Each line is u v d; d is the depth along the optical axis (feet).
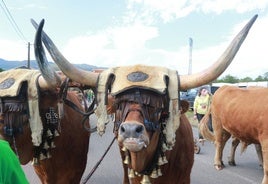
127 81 11.72
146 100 11.44
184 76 12.35
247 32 11.14
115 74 12.23
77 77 12.44
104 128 12.20
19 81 13.42
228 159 30.71
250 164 31.01
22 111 13.39
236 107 24.73
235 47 11.30
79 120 16.29
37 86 13.58
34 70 14.37
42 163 15.16
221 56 11.56
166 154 12.55
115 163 30.53
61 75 14.21
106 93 12.21
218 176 26.91
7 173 6.39
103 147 37.93
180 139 13.44
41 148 14.37
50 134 14.30
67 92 15.69
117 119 11.73
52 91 14.12
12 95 13.09
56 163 15.34
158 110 11.64
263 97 23.02
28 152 14.14
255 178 26.45
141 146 10.44
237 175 27.25
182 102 12.87
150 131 11.34
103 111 12.25
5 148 6.50
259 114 22.41
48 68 12.46
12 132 13.17
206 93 42.14
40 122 13.60
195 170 28.60
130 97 11.44
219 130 28.60
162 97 11.81
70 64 12.37
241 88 26.23
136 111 11.22
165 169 13.00
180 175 13.75
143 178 12.28
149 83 11.64
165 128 12.00
